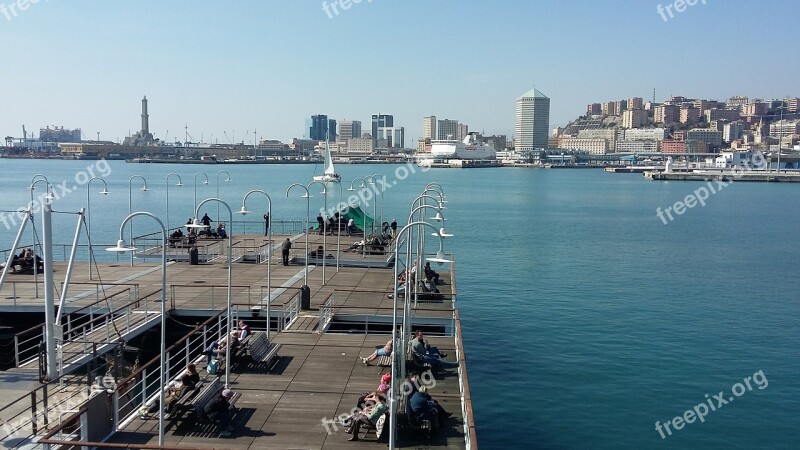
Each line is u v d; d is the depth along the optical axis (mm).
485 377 35219
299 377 23672
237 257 48625
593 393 33156
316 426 19703
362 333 31828
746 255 80875
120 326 29484
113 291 36406
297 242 57469
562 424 29609
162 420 17328
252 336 25844
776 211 146625
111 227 102250
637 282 62062
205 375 23500
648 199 181000
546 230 106438
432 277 39688
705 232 105875
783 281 63344
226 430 18984
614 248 86062
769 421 30203
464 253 79562
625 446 27625
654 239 96438
